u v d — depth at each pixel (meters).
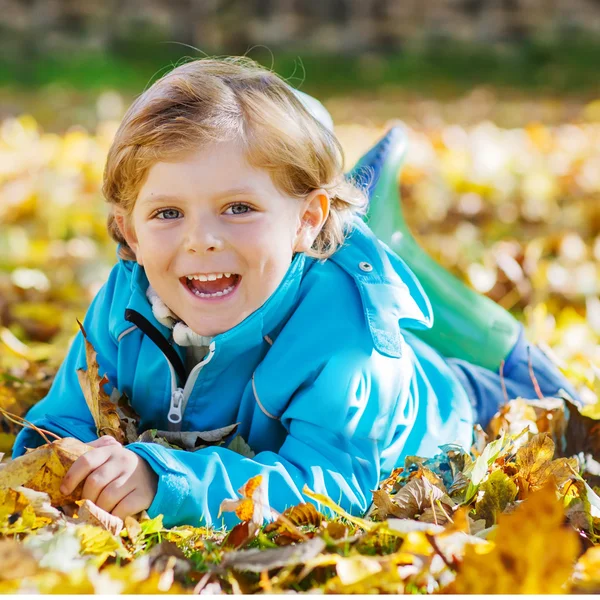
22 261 4.60
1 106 10.40
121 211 2.15
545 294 4.04
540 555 1.56
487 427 2.57
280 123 2.03
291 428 2.08
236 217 1.98
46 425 2.18
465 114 10.78
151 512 1.88
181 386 2.18
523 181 5.96
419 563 1.62
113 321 2.22
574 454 2.40
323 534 1.73
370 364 2.10
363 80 13.60
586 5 15.18
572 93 12.68
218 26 14.70
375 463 2.10
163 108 1.99
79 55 13.62
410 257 2.72
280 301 2.10
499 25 15.10
